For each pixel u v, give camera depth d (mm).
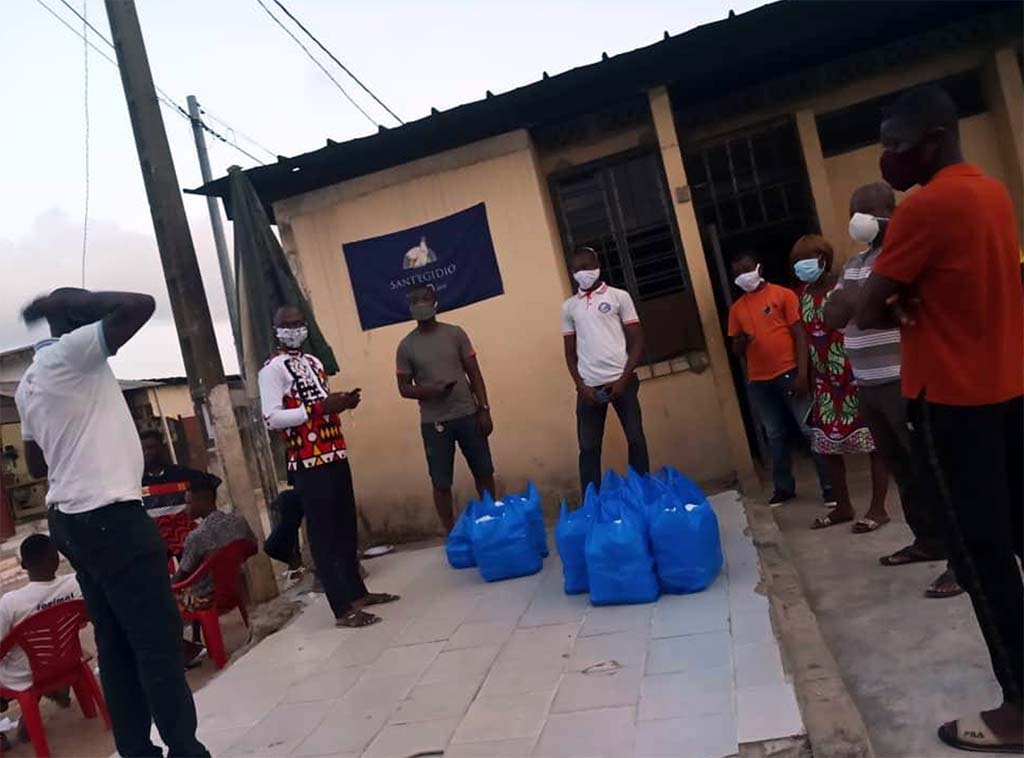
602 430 6926
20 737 5461
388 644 5238
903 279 3082
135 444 3660
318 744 4027
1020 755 3107
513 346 7844
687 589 5059
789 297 6746
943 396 3078
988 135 8273
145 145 6758
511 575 6086
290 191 8062
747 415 8734
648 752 3369
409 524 8086
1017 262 3113
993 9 7914
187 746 3559
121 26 6730
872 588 4891
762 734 3309
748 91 8523
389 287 8000
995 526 3072
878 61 8273
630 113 8000
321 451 5746
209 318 6863
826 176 8461
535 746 3598
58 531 3576
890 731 3439
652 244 8078
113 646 3748
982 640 4012
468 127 7664
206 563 5789
